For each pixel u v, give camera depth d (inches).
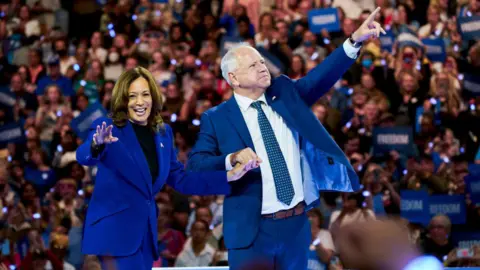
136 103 163.2
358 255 53.6
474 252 338.0
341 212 352.2
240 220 166.7
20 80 482.3
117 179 160.1
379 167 374.6
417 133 422.6
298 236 168.2
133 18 515.8
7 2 548.7
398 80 436.5
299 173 170.6
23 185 402.6
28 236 369.1
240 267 167.0
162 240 356.5
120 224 158.2
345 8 517.3
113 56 482.3
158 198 367.6
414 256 55.8
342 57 173.0
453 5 503.8
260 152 169.0
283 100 173.3
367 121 408.5
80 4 535.2
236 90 174.4
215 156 166.7
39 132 447.5
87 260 328.8
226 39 458.3
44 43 506.3
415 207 361.4
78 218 382.3
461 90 442.3
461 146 414.9
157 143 165.5
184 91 455.2
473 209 371.9
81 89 465.1
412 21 494.3
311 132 168.9
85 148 156.0
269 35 468.8
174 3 524.7
